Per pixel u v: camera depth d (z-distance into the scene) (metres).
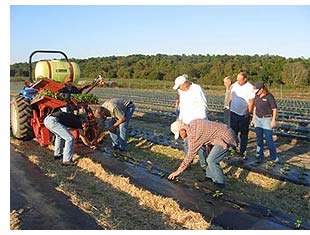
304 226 5.20
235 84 8.55
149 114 17.41
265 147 10.09
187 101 7.27
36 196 5.88
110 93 31.86
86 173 7.26
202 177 7.22
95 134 9.01
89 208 5.46
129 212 5.44
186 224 5.12
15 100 9.63
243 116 8.48
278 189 6.76
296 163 8.47
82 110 9.05
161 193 6.31
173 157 8.70
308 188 6.73
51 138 9.15
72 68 10.36
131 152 9.12
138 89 38.91
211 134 6.30
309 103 22.52
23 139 9.83
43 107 8.80
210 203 5.91
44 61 10.15
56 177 6.89
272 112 8.10
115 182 6.65
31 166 7.59
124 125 8.90
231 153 8.77
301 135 11.59
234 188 6.72
